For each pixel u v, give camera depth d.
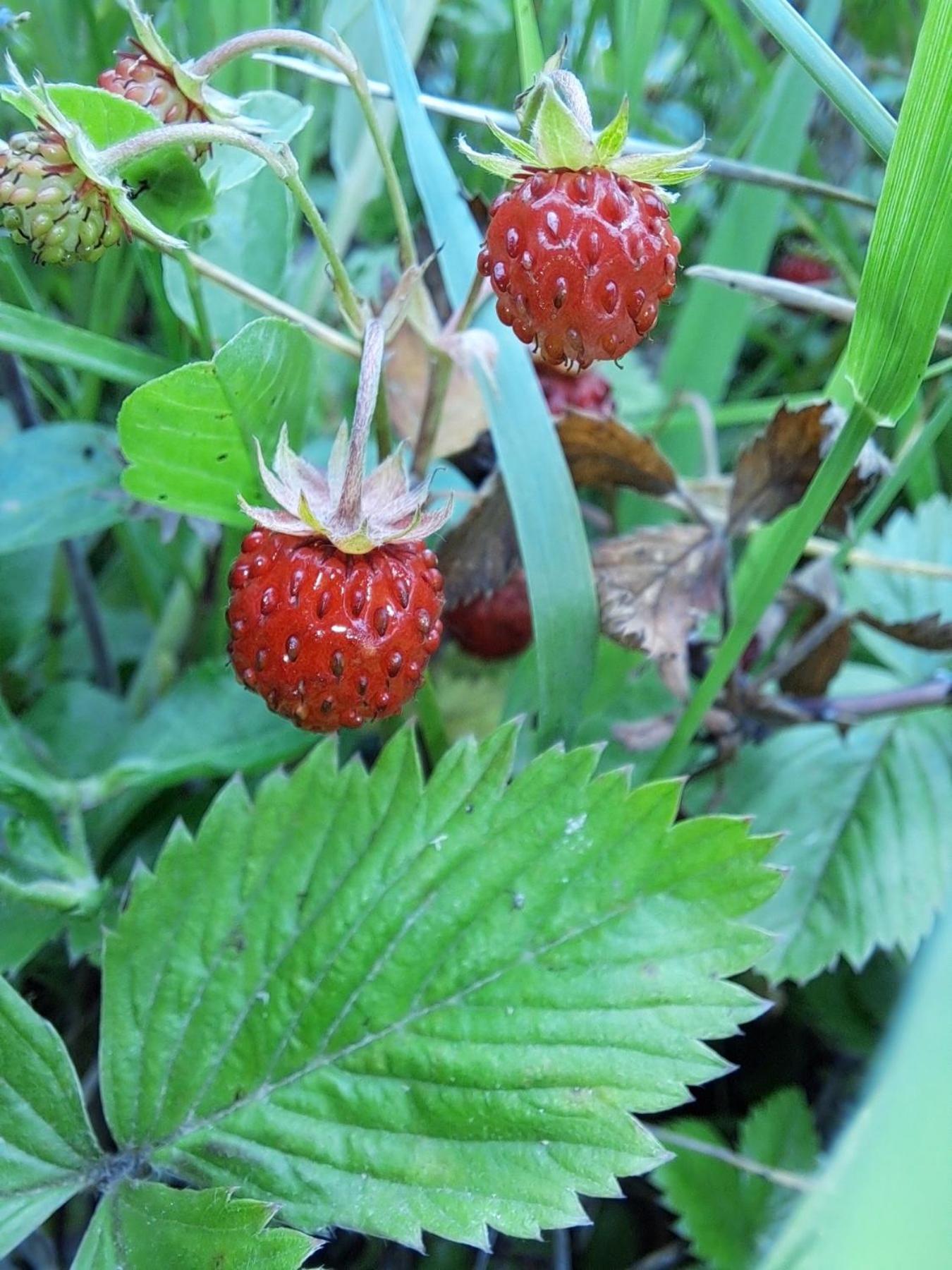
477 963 0.06
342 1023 0.07
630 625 0.08
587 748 0.07
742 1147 0.09
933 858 0.09
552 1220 0.06
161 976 0.07
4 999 0.06
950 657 0.11
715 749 0.10
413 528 0.06
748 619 0.07
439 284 0.09
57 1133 0.06
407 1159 0.06
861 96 0.07
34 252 0.06
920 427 0.11
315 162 0.15
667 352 0.12
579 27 0.13
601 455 0.08
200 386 0.06
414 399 0.09
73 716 0.09
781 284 0.08
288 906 0.07
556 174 0.06
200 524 0.08
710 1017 0.06
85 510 0.08
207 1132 0.06
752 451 0.08
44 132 0.06
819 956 0.09
